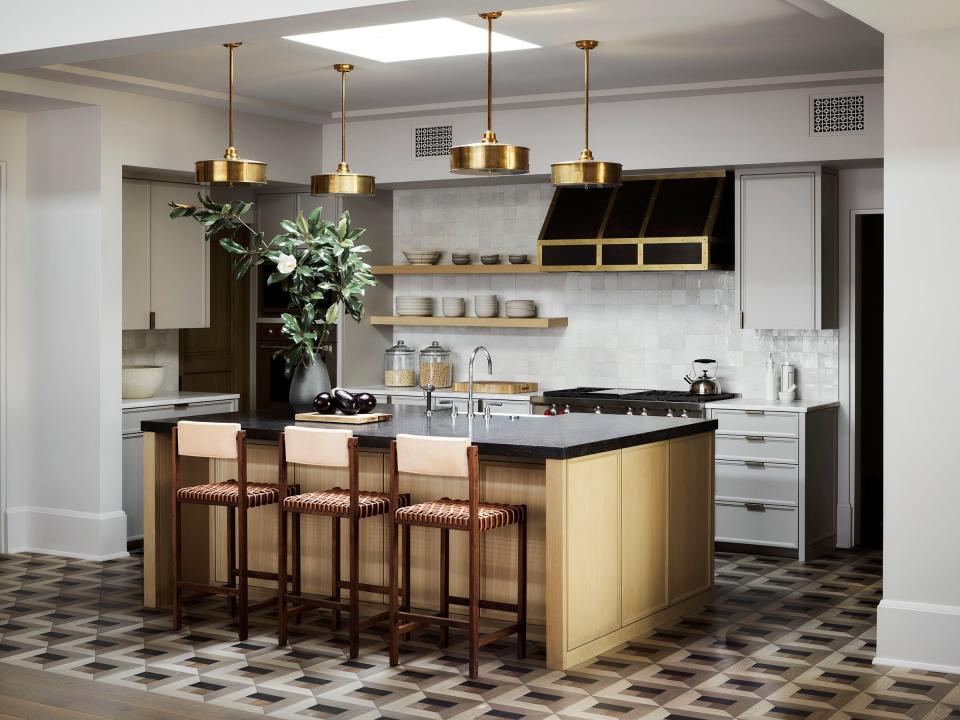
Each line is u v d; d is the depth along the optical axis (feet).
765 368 26.32
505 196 29.14
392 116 27.58
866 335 28.09
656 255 25.40
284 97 25.62
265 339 31.35
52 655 17.16
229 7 15.58
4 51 17.46
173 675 16.20
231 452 17.98
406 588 18.24
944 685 15.65
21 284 24.58
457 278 30.04
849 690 15.46
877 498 28.37
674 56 21.31
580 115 25.95
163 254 26.84
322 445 17.08
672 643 17.79
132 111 24.17
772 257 24.91
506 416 20.77
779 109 24.04
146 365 28.17
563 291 28.68
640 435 17.95
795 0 17.33
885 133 16.34
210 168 19.47
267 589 20.20
